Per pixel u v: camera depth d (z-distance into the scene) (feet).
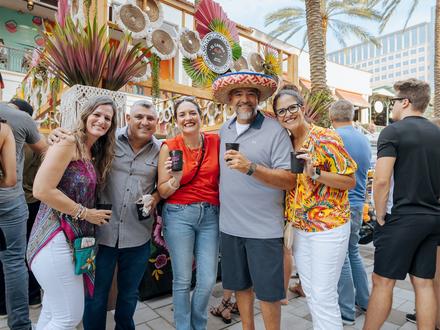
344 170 6.05
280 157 6.33
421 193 6.58
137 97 28.43
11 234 7.31
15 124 7.71
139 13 10.06
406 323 9.07
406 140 6.66
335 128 9.46
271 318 6.39
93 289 5.93
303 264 6.52
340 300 8.89
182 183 7.04
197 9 12.74
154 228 10.36
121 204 6.56
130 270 6.91
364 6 46.73
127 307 6.96
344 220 6.31
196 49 12.26
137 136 6.70
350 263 9.59
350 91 64.95
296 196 6.45
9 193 7.26
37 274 5.47
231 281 6.77
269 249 6.30
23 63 34.88
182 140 7.25
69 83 8.55
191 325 7.43
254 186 6.39
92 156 6.33
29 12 41.60
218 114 17.06
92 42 8.04
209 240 7.29
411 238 6.56
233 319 9.20
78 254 5.49
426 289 6.81
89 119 5.75
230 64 13.60
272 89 6.89
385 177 6.75
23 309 7.47
